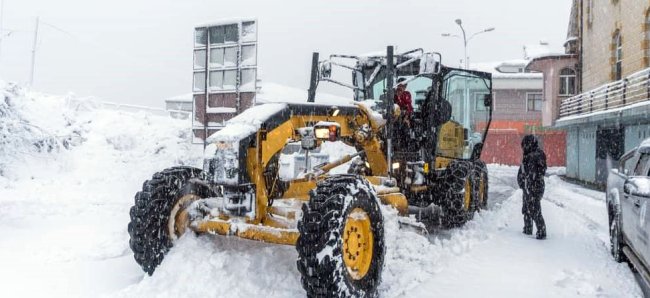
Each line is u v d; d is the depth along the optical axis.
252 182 5.06
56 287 5.07
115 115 17.22
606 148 19.64
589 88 23.34
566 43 27.95
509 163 40.56
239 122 5.15
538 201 7.83
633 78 16.06
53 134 13.29
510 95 40.78
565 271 5.98
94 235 7.13
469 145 9.43
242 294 4.66
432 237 7.65
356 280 4.68
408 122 7.88
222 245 5.21
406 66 8.43
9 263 5.82
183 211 5.50
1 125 11.61
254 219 5.01
